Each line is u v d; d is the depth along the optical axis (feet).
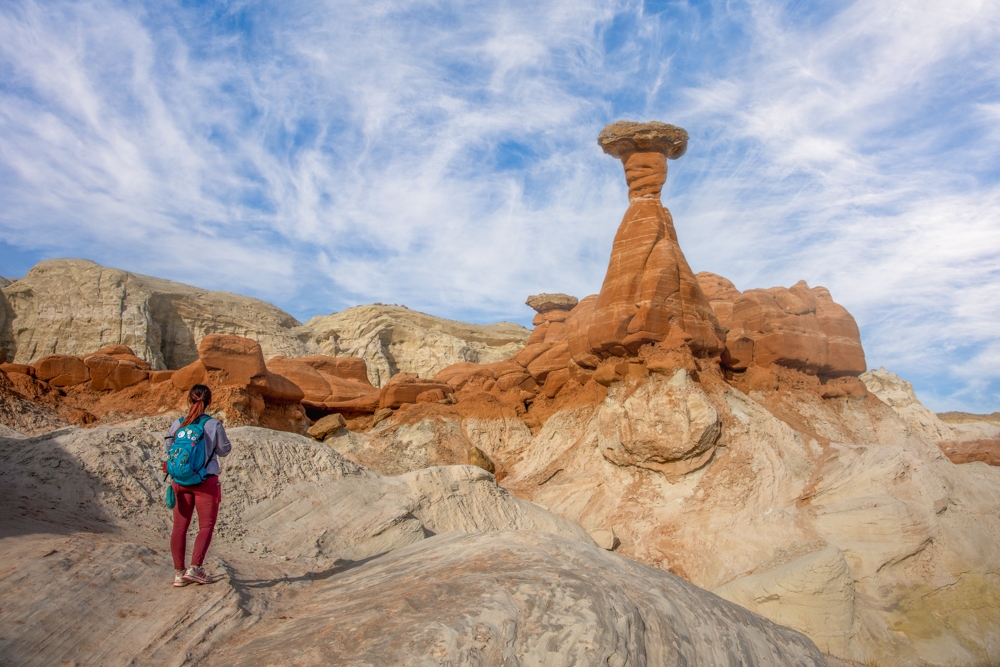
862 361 98.63
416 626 18.10
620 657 19.48
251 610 21.45
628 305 80.94
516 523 55.06
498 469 97.71
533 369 113.39
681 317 80.64
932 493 61.31
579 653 18.83
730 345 91.97
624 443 76.13
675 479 72.23
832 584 48.08
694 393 73.15
